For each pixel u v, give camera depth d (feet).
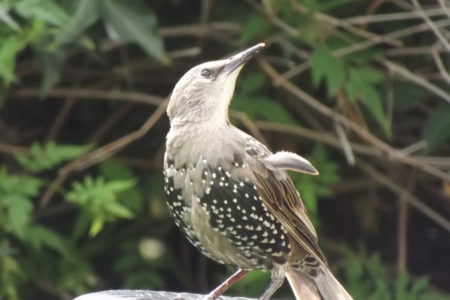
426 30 38.34
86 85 40.52
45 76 36.78
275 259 26.08
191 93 25.43
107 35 38.63
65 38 35.42
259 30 37.01
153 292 26.43
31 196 38.83
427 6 39.01
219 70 25.53
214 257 26.40
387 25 38.99
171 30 38.99
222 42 39.60
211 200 25.21
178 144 25.34
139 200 38.29
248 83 37.88
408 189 40.52
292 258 26.32
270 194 25.55
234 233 25.58
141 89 41.01
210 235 25.71
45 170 39.83
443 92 37.58
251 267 26.37
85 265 39.88
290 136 39.99
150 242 40.55
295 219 26.25
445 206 42.73
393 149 39.37
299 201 26.55
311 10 36.88
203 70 25.53
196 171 25.17
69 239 39.60
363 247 41.22
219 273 42.50
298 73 39.29
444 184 39.91
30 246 39.88
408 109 40.09
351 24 37.96
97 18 35.83
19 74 39.58
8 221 36.27
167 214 40.09
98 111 41.29
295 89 37.50
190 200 25.40
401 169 40.60
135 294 25.96
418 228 43.91
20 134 41.29
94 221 36.37
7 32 35.22
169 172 25.52
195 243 26.18
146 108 40.91
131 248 40.42
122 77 40.32
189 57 40.22
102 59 38.63
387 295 38.70
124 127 41.04
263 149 25.93
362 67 37.50
